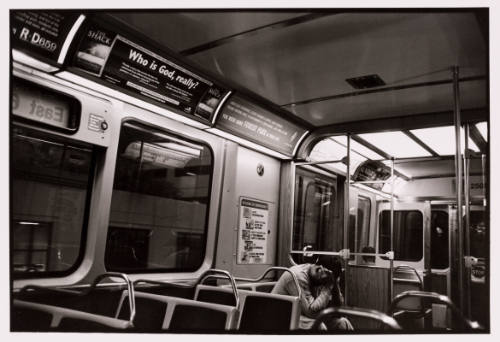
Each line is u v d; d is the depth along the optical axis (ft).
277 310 11.35
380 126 18.19
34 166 10.84
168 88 13.32
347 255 17.26
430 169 24.95
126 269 12.96
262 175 18.79
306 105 16.99
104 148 12.12
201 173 15.78
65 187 11.50
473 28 10.85
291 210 19.38
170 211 14.52
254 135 17.16
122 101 12.71
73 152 11.68
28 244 10.67
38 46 10.07
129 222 13.15
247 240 17.76
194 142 15.46
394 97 15.88
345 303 16.84
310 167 20.35
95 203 11.96
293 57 12.88
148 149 13.80
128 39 11.55
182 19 10.84
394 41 11.71
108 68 11.55
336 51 12.42
